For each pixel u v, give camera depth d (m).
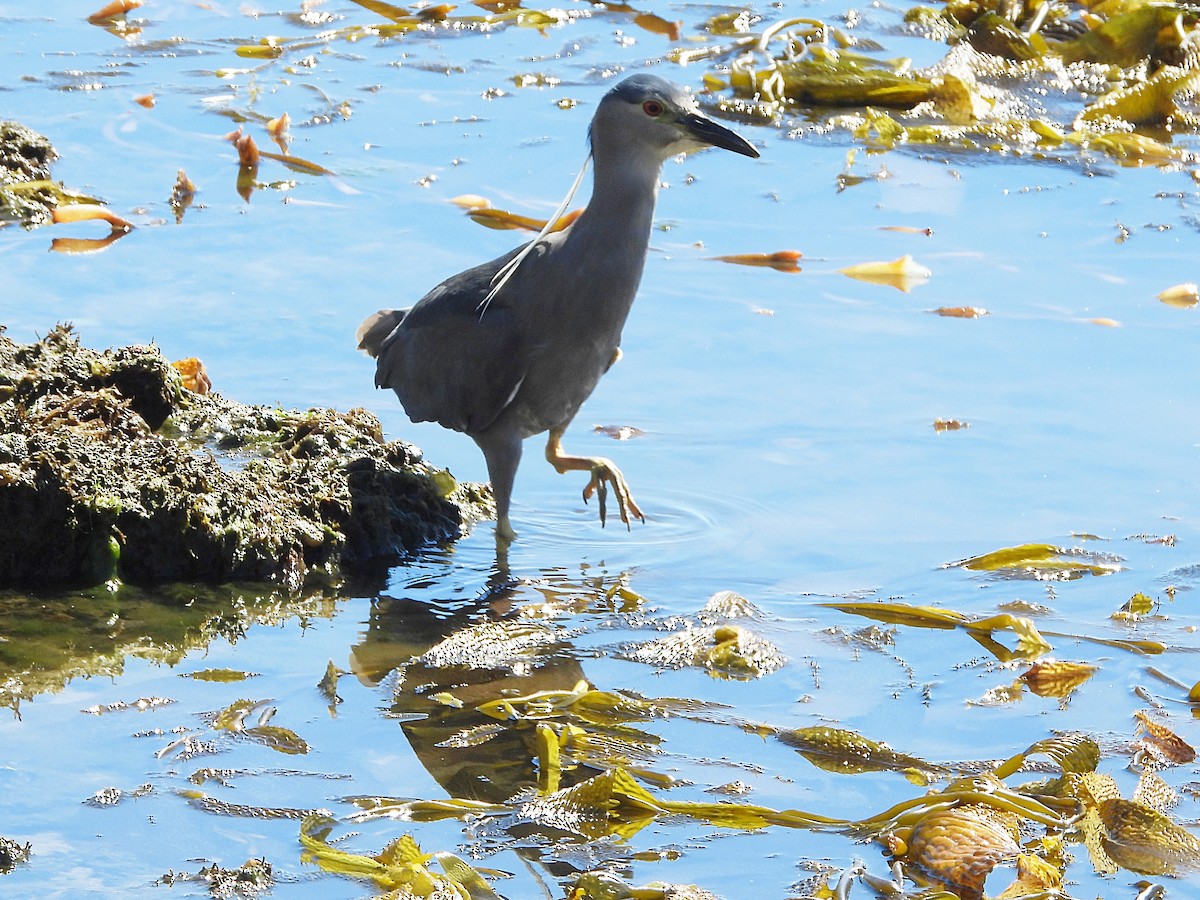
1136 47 21.42
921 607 9.49
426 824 7.21
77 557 9.89
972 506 10.92
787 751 7.96
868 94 20.11
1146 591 9.73
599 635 9.38
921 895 6.62
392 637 9.35
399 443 11.38
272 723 8.16
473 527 11.16
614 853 7.00
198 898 6.55
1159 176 17.56
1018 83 20.72
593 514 11.30
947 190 17.19
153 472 10.27
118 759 7.70
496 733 8.14
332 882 6.70
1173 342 13.27
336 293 14.13
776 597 9.87
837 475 11.41
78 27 22.45
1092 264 14.99
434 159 17.66
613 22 23.27
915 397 12.49
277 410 11.67
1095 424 11.96
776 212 16.48
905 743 8.05
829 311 14.07
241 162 17.31
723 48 21.72
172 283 14.26
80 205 15.80
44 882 6.64
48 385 10.93
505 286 11.07
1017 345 13.31
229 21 23.12
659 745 8.03
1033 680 8.66
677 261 15.13
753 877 6.81
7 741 7.85
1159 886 6.75
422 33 22.67
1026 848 7.05
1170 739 7.89
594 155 11.06
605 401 12.59
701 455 11.78
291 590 10.02
